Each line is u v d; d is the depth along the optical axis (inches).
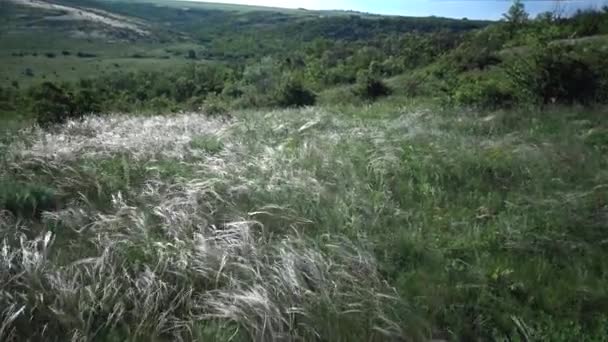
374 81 866.8
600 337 115.3
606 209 180.7
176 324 124.6
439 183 224.2
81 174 235.0
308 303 128.6
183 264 146.5
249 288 136.0
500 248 159.6
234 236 165.2
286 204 189.8
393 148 270.7
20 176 238.5
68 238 172.4
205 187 211.6
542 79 432.1
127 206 190.1
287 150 273.9
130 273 145.9
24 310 126.6
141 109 701.3
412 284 139.0
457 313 124.8
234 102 882.1
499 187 217.2
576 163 235.5
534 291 133.4
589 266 146.5
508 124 352.8
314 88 1223.5
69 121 443.5
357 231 170.4
